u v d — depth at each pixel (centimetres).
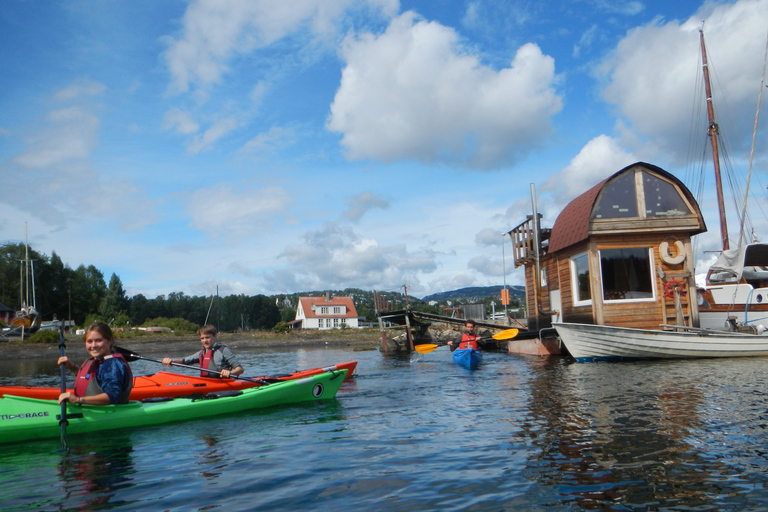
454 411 712
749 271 1728
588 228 1386
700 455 458
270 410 750
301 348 3322
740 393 764
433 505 359
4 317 5553
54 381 1384
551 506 353
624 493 373
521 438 538
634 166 1413
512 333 1644
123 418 622
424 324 2905
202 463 479
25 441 564
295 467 458
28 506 373
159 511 357
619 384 898
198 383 801
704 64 2311
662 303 1409
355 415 704
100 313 7031
